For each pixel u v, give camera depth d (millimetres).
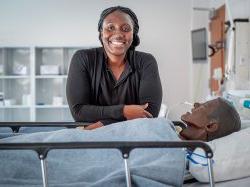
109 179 1018
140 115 1423
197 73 4527
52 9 4648
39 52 4602
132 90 1589
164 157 1084
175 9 4695
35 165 1116
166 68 4750
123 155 897
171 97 4762
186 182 1231
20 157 1117
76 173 1099
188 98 4746
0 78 4453
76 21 4664
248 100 1975
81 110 1505
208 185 1186
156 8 4699
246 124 1592
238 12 3051
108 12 1530
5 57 4555
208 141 1308
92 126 1405
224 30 3406
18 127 1509
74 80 1536
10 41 4656
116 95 1591
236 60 2777
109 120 1467
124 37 1505
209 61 4152
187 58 4727
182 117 1391
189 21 4695
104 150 1147
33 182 1085
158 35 4719
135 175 1025
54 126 1485
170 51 4734
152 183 1006
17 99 4613
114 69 1585
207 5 4305
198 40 3875
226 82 3152
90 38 4680
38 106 4379
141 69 1572
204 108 1350
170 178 1047
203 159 1167
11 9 4629
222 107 1346
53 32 4668
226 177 1196
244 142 1252
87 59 1553
